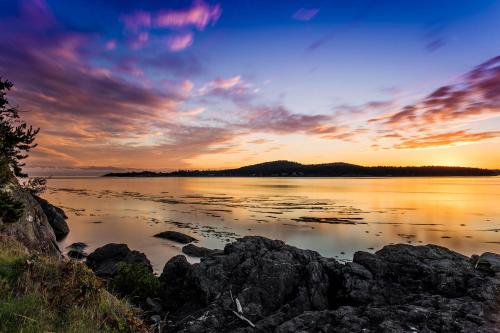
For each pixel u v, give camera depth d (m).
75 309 6.90
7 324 5.65
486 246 35.84
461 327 9.51
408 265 16.16
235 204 84.12
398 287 14.80
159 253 32.25
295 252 18.50
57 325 6.13
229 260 17.97
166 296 16.25
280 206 78.75
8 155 11.09
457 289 13.66
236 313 13.20
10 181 12.62
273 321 12.00
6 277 7.36
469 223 51.72
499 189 170.25
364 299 14.08
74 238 40.00
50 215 42.47
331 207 76.69
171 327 12.79
